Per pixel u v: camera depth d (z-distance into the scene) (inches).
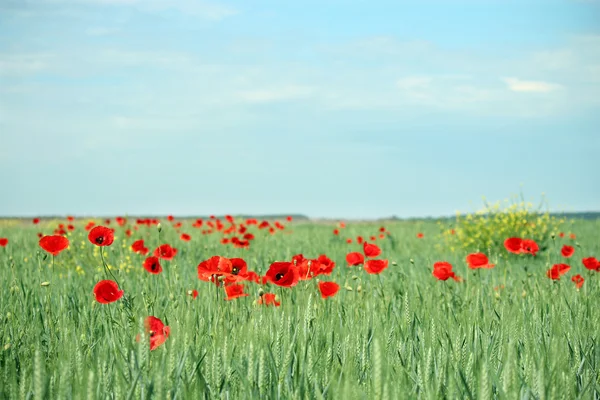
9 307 183.8
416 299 190.2
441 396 104.3
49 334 151.6
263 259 336.8
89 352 125.7
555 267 220.5
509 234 504.7
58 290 216.1
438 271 206.2
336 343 130.0
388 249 511.5
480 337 142.9
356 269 251.6
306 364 114.2
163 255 198.1
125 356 114.3
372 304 166.7
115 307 168.2
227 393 104.0
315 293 182.9
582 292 209.6
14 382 102.6
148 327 103.7
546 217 533.0
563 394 103.3
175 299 188.5
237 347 124.6
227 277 155.7
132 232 520.1
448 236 567.5
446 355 114.3
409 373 114.6
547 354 122.0
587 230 768.3
